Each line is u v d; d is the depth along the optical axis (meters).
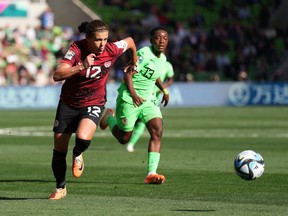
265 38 149.38
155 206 31.17
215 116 104.38
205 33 149.25
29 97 127.19
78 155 32.59
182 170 44.81
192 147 60.78
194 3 157.38
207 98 135.50
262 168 32.16
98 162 49.88
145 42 141.12
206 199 33.38
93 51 31.52
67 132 32.88
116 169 45.78
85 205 31.47
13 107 126.19
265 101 136.38
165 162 49.41
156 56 40.75
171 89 133.00
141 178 41.25
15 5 145.00
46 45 139.88
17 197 34.12
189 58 143.62
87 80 32.06
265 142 64.94
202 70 143.75
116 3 154.00
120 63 136.12
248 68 145.88
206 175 42.31
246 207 30.89
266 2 158.38
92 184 38.78
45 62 137.12
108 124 42.41
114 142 66.81
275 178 40.75
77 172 32.84
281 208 30.61
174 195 34.69
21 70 133.12
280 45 151.25
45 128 82.25
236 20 154.25
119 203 32.09
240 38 149.12
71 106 32.53
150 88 40.75
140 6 153.62
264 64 146.25
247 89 135.88
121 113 40.97
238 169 32.28
